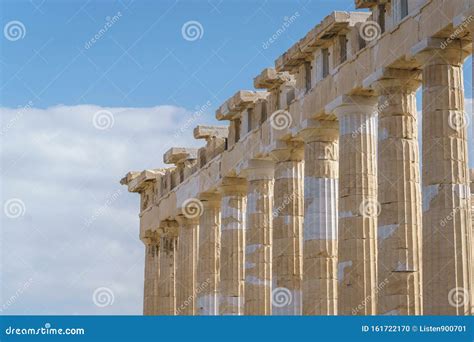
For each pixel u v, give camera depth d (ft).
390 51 137.69
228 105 188.85
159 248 250.98
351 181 149.28
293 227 172.14
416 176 139.64
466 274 125.29
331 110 153.58
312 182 161.58
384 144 139.64
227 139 199.31
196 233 227.40
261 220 184.44
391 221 137.59
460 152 127.85
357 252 147.64
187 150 224.74
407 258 136.77
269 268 183.93
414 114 140.67
